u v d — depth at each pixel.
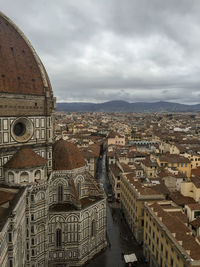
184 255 53.25
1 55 69.75
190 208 79.44
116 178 130.25
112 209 121.44
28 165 67.69
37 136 77.50
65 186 81.88
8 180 68.44
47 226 73.62
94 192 89.00
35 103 76.12
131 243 91.44
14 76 71.44
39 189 69.56
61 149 84.50
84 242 79.44
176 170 126.12
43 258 73.12
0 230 43.59
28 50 78.44
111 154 177.62
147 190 93.38
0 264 42.94
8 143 70.62
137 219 90.69
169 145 194.12
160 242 68.94
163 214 72.25
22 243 62.06
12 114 70.69
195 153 166.12
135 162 154.50
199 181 98.50
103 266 78.31
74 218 76.56
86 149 179.75
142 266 78.31
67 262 77.69
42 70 79.38
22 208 62.03
